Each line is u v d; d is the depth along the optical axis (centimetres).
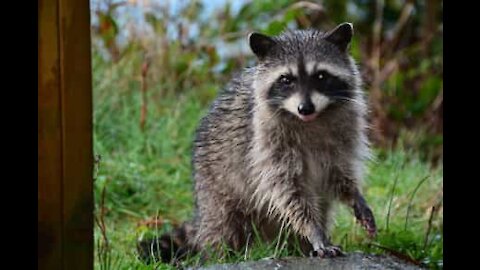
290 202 838
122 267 750
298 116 809
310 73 826
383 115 1500
